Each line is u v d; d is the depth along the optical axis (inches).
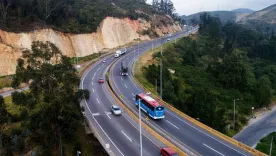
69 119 1278.3
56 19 3718.0
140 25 5659.5
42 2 3486.7
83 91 1407.5
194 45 5147.6
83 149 1469.0
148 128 1667.1
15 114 1519.4
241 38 7145.7
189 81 3393.2
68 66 1444.4
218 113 2728.8
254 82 3853.3
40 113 1256.8
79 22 4156.0
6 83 2448.3
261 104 3459.6
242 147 1523.1
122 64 3393.2
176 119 1923.0
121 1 6786.4
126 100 2247.8
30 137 1425.9
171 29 7017.7
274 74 4675.2
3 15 2935.5
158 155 1380.4
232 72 3782.0
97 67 3415.4
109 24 4726.9
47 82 1341.0
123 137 1576.0
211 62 4640.8
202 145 1536.7
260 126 2910.9
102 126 1720.0
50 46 1469.0
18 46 2883.9
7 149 1282.0
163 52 4291.3
